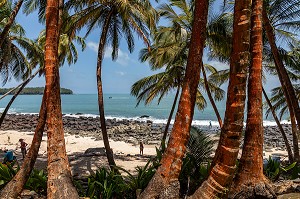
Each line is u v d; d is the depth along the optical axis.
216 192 4.64
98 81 11.48
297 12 11.98
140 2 12.51
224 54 13.99
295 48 14.93
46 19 6.01
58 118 5.88
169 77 15.71
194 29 5.15
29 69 18.14
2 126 37.22
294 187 6.10
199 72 5.16
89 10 12.02
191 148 7.20
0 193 5.77
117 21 13.59
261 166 5.73
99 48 11.84
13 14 9.73
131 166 13.72
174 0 14.26
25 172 5.95
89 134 32.16
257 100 5.87
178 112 5.19
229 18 13.33
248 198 5.48
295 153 13.72
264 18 10.78
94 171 12.18
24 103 115.19
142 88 17.23
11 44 15.87
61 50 14.59
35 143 6.13
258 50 5.98
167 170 5.00
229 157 4.62
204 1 5.11
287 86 10.68
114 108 81.00
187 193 5.80
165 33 15.80
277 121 15.80
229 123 4.68
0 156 16.81
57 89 5.94
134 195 6.33
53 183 5.39
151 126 38.59
